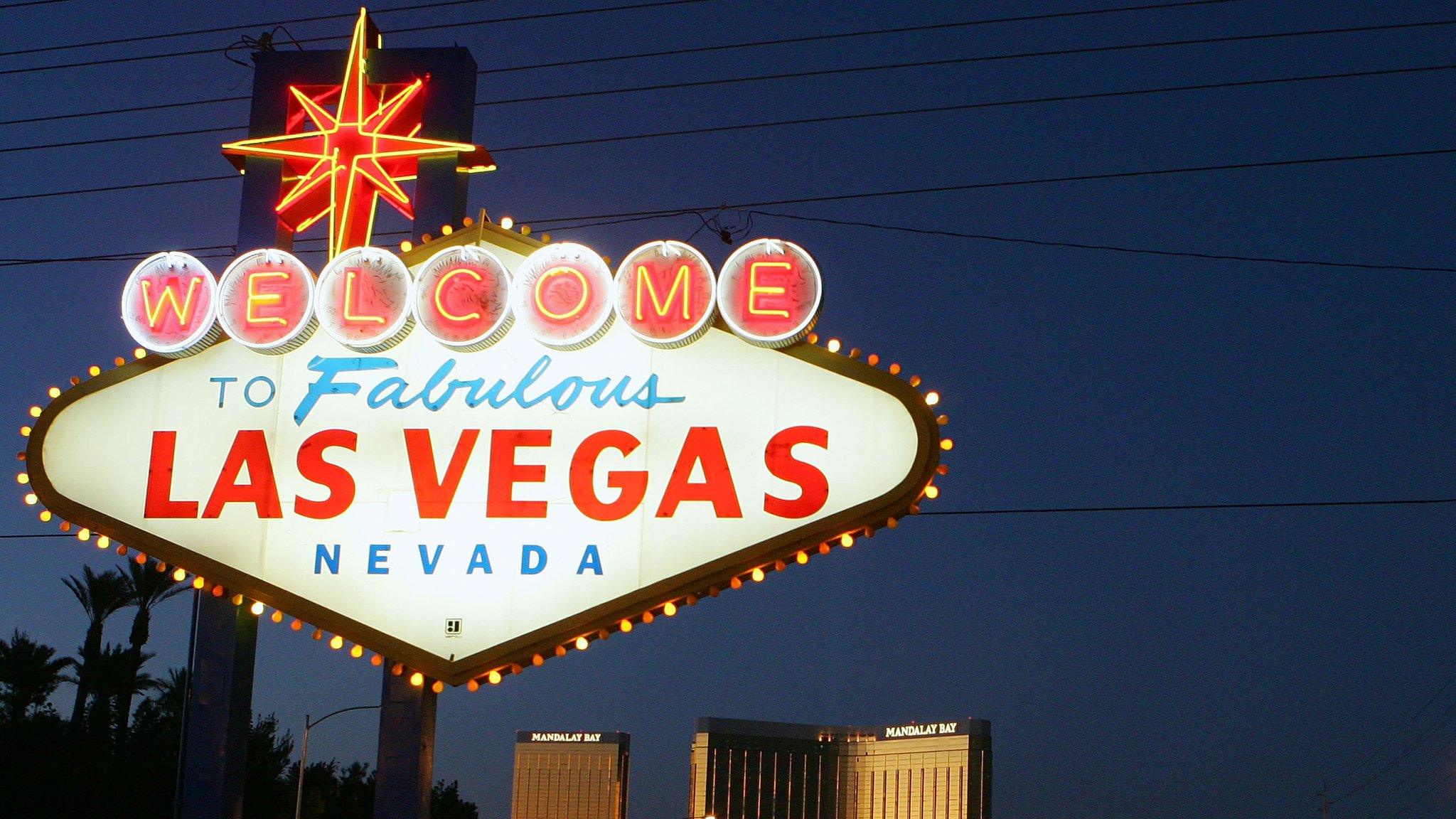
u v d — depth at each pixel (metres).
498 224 21.52
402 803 20.00
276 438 21.00
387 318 20.75
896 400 19.92
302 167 22.97
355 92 22.62
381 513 20.55
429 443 20.73
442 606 20.11
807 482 19.78
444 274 20.72
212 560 20.53
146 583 62.41
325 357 21.25
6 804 51.12
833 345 20.20
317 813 70.75
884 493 19.56
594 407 20.55
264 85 23.11
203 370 21.33
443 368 21.02
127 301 21.19
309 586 20.34
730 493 19.92
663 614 19.81
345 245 21.88
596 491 20.23
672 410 20.36
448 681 19.84
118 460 21.03
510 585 20.08
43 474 20.97
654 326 20.25
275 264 21.12
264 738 69.44
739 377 20.31
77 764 53.44
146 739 63.44
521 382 20.81
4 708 60.06
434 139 22.42
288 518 20.62
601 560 20.00
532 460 20.50
